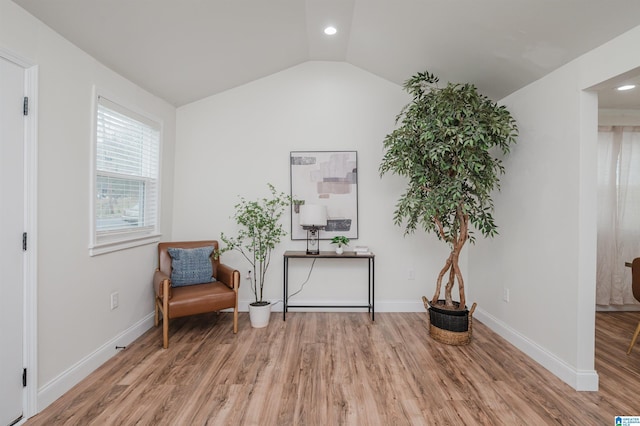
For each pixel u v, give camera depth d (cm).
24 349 168
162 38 233
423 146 261
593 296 201
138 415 172
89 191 219
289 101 349
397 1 222
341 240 324
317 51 328
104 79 235
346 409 179
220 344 263
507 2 186
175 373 216
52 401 183
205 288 287
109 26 203
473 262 338
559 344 217
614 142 358
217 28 242
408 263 349
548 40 202
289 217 348
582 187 201
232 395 191
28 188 171
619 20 167
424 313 345
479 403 185
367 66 339
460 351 253
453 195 240
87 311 216
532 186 248
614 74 178
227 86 340
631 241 358
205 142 347
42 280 179
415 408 180
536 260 242
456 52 256
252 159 348
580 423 168
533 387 202
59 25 186
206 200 347
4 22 157
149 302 296
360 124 348
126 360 234
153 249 304
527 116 255
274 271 349
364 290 350
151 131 304
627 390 199
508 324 276
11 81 162
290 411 177
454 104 248
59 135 193
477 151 248
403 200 270
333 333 288
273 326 304
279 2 233
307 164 346
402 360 236
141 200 293
